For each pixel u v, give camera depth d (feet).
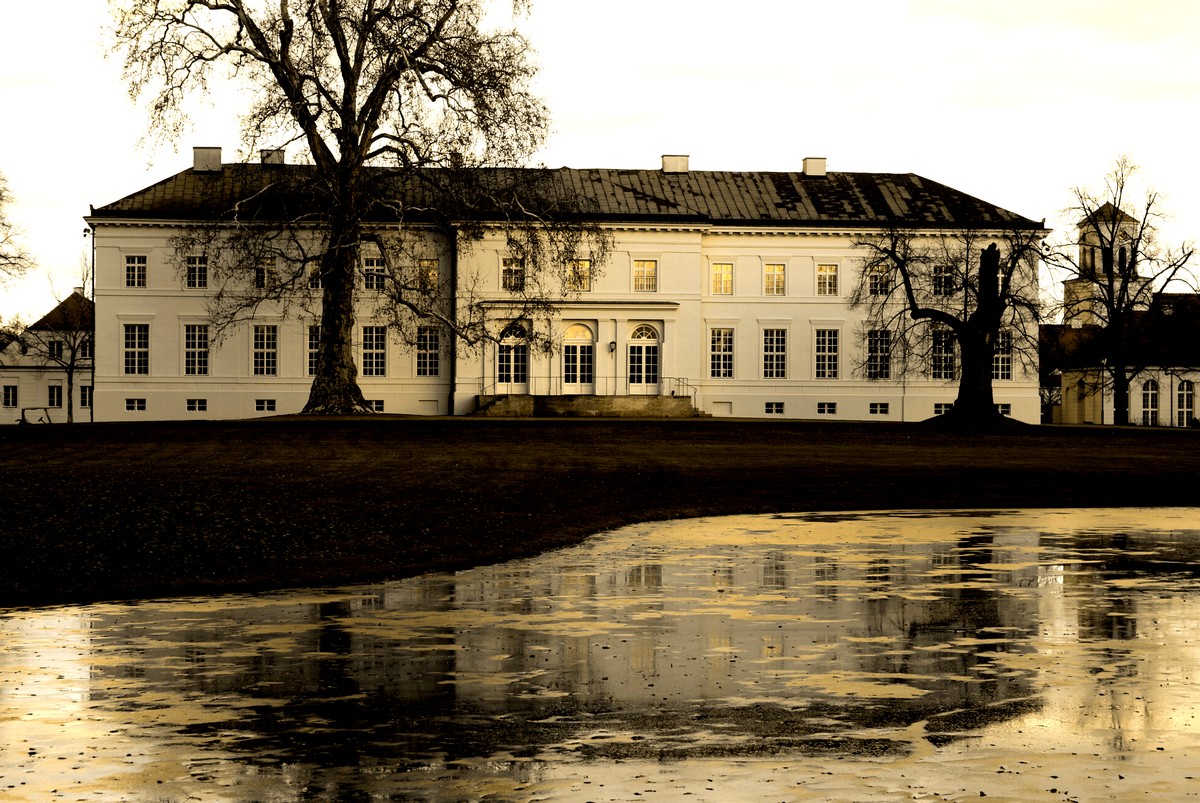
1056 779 36.50
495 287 286.25
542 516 107.34
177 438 180.24
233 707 45.52
